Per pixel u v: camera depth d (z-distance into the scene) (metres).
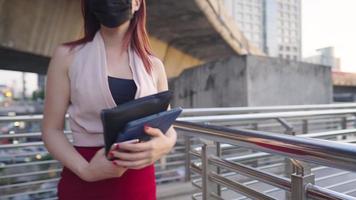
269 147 1.15
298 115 3.36
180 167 4.18
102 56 1.10
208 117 2.83
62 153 1.08
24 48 9.27
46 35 9.73
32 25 9.11
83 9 1.16
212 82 11.41
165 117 1.00
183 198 3.29
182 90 13.59
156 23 13.76
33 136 3.31
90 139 1.13
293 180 1.14
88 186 1.13
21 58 11.18
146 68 1.17
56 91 1.13
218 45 17.92
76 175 1.12
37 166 3.35
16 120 3.13
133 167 0.97
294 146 1.05
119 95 1.10
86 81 1.08
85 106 1.10
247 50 20.14
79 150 1.13
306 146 1.01
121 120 0.93
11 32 8.71
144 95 1.12
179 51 17.94
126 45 1.16
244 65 9.92
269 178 1.35
